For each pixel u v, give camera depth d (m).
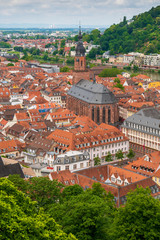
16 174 153.50
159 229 106.81
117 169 179.75
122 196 151.12
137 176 170.12
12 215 79.06
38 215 89.44
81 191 139.00
